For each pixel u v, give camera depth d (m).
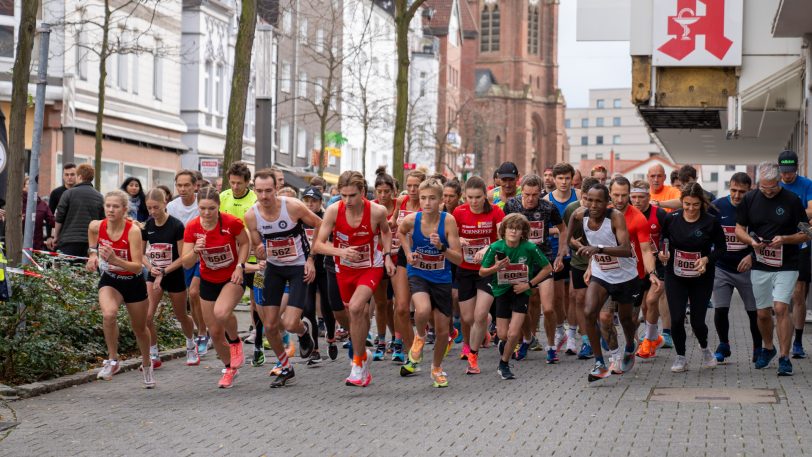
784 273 12.86
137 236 11.98
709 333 17.97
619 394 11.55
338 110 66.69
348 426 9.76
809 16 18.88
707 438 9.05
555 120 150.38
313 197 15.36
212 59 48.47
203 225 12.12
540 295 14.35
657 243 15.09
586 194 12.27
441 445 8.88
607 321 12.48
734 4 23.00
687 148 40.12
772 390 11.64
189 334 14.16
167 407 10.86
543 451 8.60
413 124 77.50
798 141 27.06
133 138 40.31
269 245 12.09
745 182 13.54
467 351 14.73
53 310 13.09
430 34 99.62
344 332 16.84
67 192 18.39
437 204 11.98
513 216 12.42
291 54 59.94
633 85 23.64
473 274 13.22
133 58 40.78
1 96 33.19
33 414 10.44
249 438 9.22
